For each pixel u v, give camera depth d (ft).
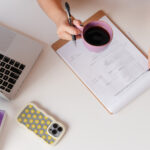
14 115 2.31
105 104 2.31
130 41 2.49
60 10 2.43
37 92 2.38
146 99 2.34
